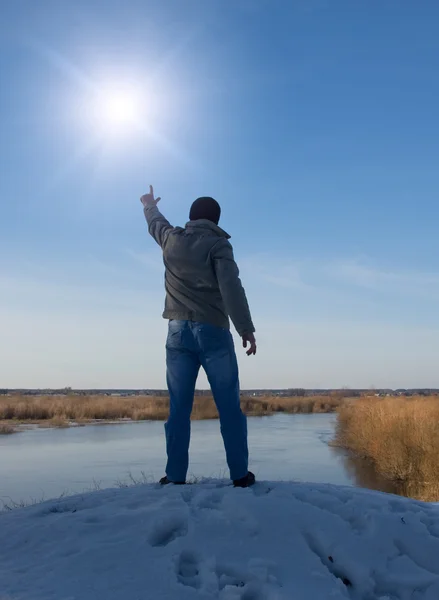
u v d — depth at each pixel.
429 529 3.01
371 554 2.71
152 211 4.21
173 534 2.86
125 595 2.30
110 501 3.38
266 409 53.72
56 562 2.58
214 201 3.96
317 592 2.35
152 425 33.41
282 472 14.70
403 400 31.16
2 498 10.98
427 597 2.53
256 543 2.71
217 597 2.32
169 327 3.80
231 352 3.68
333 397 66.25
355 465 16.08
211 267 3.66
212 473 13.16
